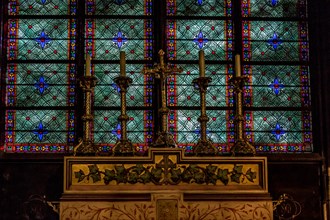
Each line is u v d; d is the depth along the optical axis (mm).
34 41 12234
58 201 10805
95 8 12398
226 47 12406
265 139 12070
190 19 12461
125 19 12398
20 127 11844
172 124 11961
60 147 11805
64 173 10008
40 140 11812
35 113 11922
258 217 10016
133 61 12203
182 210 9930
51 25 12305
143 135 11898
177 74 12172
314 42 12438
